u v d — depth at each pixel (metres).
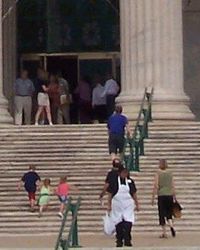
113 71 79.88
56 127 61.88
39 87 73.19
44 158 58.88
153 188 51.78
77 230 47.69
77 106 75.44
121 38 66.69
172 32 65.81
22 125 64.44
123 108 65.06
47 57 80.56
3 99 65.50
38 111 69.44
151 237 49.72
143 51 65.56
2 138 60.97
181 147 59.06
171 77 65.50
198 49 79.00
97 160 58.19
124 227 45.50
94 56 80.19
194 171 56.78
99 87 73.50
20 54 80.25
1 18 68.25
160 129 61.06
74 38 80.44
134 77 65.62
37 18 80.56
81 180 55.91
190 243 47.00
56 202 53.88
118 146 56.81
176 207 49.56
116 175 45.94
